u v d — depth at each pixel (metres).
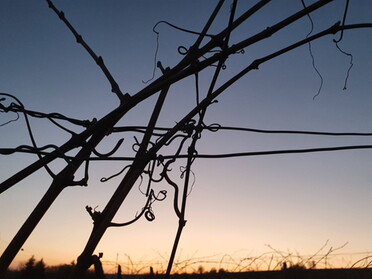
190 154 2.90
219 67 2.68
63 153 2.57
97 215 2.68
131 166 2.78
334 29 2.62
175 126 2.82
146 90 2.69
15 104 2.77
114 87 3.07
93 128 2.63
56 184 2.57
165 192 2.92
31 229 2.46
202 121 2.89
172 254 2.80
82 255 2.55
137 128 3.01
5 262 2.36
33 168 2.54
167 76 2.92
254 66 2.72
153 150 2.81
